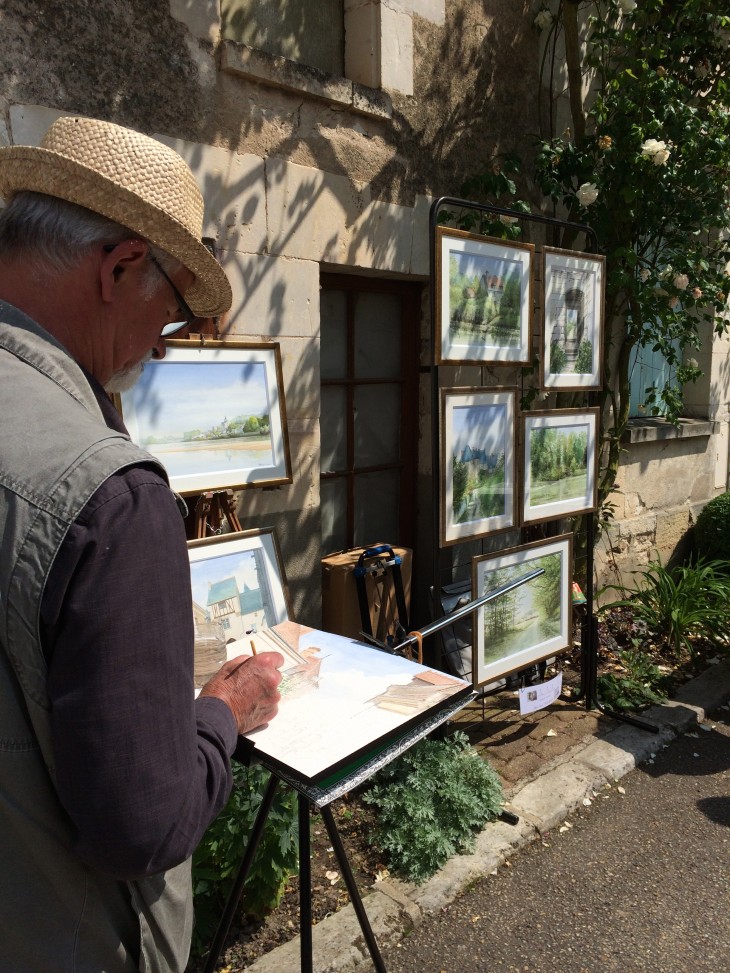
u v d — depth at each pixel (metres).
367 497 3.92
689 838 2.77
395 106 3.29
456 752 2.93
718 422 5.86
